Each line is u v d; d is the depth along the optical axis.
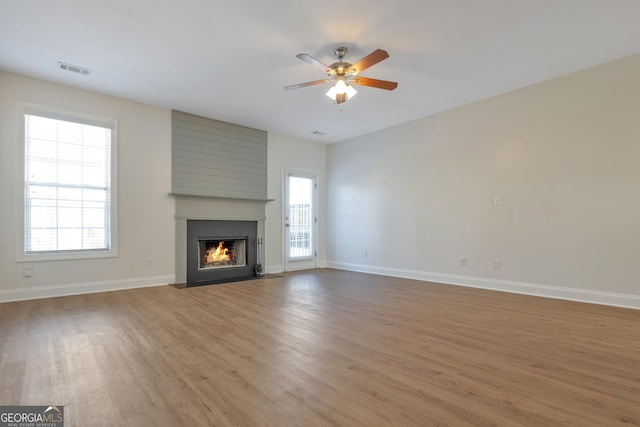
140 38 3.19
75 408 1.70
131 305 3.83
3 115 3.89
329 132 6.44
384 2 2.67
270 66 3.76
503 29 3.06
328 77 4.01
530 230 4.33
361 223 6.58
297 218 6.85
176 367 2.18
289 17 2.87
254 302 3.99
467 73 3.96
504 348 2.51
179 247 5.21
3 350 2.47
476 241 4.87
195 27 3.01
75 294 4.33
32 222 4.08
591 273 3.84
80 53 3.48
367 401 1.76
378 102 4.88
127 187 4.75
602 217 3.77
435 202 5.38
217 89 4.39
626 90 3.62
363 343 2.62
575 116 3.96
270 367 2.18
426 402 1.75
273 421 1.58
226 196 5.69
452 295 4.36
